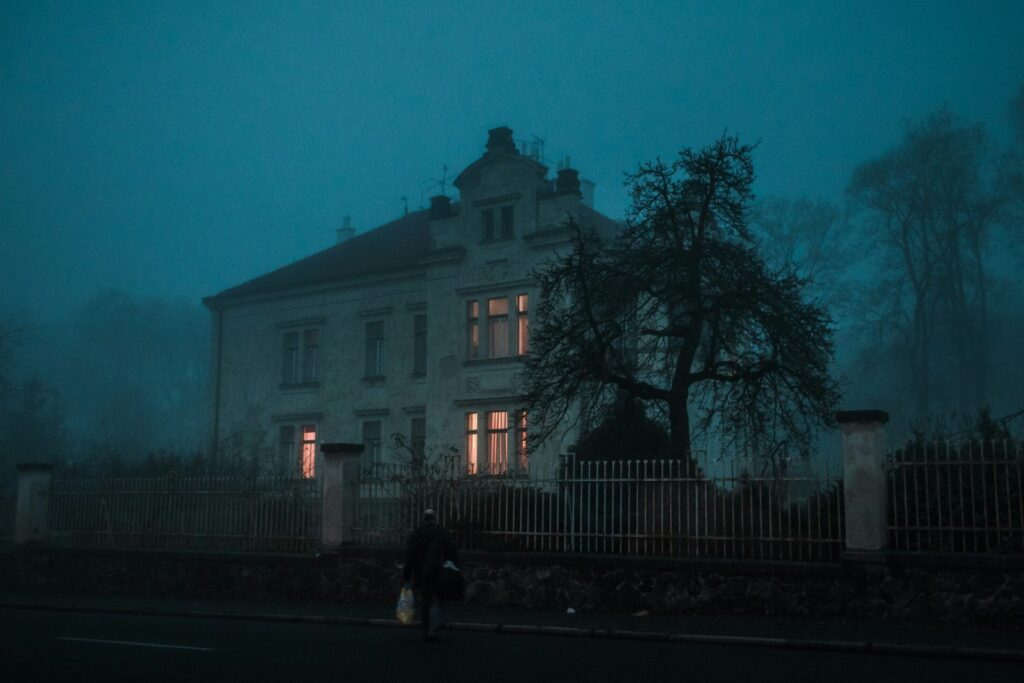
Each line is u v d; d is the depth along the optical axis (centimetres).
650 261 2027
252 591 1944
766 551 1534
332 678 1016
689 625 1423
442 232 3691
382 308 3909
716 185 2028
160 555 2048
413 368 3800
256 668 1087
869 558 1416
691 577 1550
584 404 2164
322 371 4050
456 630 1483
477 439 3472
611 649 1255
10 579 2228
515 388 3384
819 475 1503
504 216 3556
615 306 2072
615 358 2075
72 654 1205
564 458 2180
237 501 2016
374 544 1861
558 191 3441
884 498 1443
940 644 1193
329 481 1905
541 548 1708
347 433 3931
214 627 1541
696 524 1573
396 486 1875
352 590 1842
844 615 1430
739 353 2081
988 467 1410
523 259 3456
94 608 1814
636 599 1588
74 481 2209
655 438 2184
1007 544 1366
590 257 2061
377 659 1159
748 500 1548
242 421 4238
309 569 1892
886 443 1477
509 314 3469
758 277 1986
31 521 2228
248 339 4300
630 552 1627
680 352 2072
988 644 1187
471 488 1802
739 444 2173
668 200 2036
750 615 1497
